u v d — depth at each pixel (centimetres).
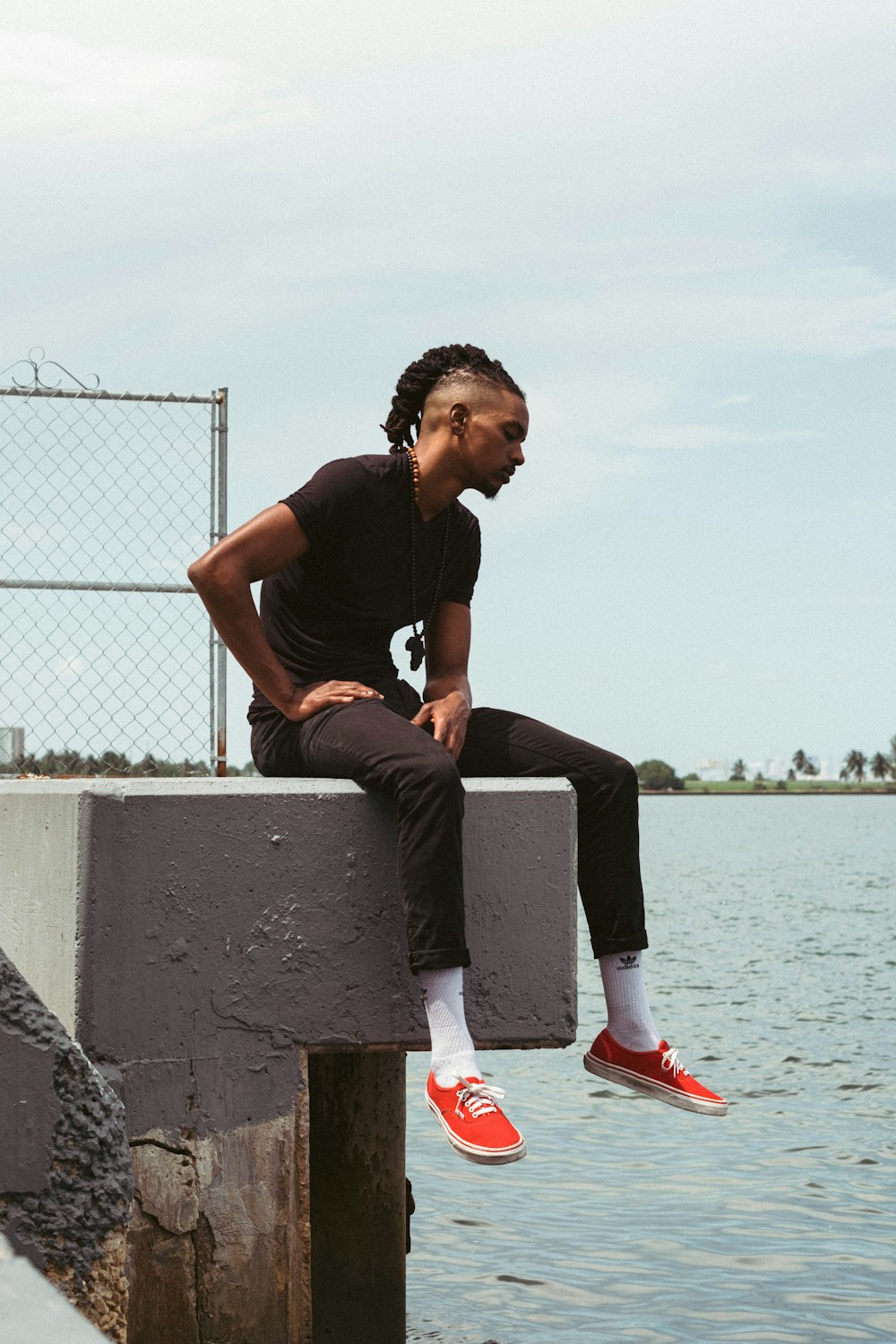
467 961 274
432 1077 275
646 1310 426
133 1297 268
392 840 285
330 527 308
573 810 294
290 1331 277
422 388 325
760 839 8119
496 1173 626
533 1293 443
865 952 1808
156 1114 272
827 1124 733
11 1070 209
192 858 276
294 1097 279
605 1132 722
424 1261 483
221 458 655
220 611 299
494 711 329
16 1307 126
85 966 269
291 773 312
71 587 633
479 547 348
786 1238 510
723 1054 981
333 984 281
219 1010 276
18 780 332
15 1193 208
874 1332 404
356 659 323
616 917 309
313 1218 347
